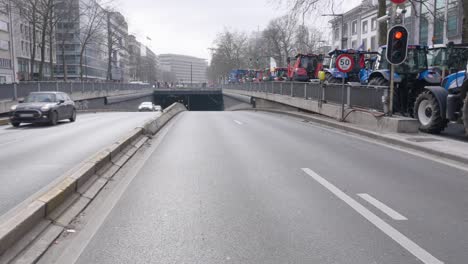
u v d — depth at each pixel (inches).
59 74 3740.2
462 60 669.9
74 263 174.1
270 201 262.5
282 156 429.4
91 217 233.8
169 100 3914.9
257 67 3617.1
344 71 714.2
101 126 821.9
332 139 560.4
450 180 316.2
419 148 453.4
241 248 188.5
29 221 189.8
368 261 174.1
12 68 2714.1
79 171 281.0
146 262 175.0
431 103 551.8
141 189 295.3
